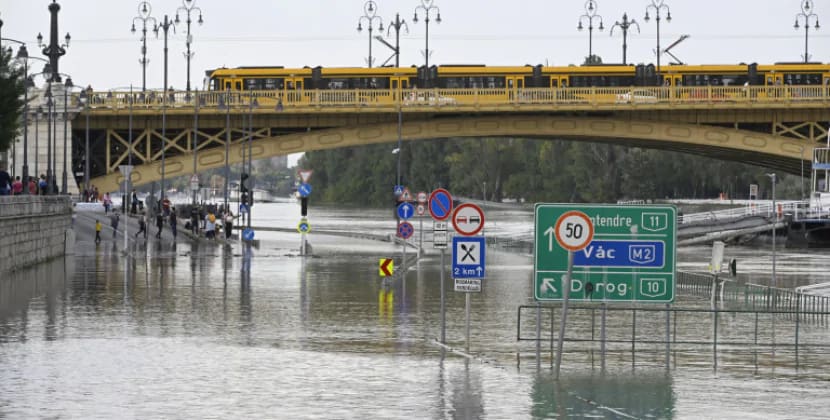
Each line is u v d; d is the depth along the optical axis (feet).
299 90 635.25
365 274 372.99
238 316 247.09
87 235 554.87
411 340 210.18
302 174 468.34
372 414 139.03
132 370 171.32
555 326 235.40
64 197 465.88
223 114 645.10
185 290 308.19
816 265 471.62
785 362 189.57
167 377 165.37
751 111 654.53
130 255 464.65
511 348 201.87
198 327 226.38
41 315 244.42
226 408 142.41
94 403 144.97
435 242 205.16
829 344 208.74
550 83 654.12
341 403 146.30
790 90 639.76
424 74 652.48
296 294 299.99
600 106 634.84
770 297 302.66
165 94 636.07
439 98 633.61
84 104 606.55
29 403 144.56
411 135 654.94
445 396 152.05
